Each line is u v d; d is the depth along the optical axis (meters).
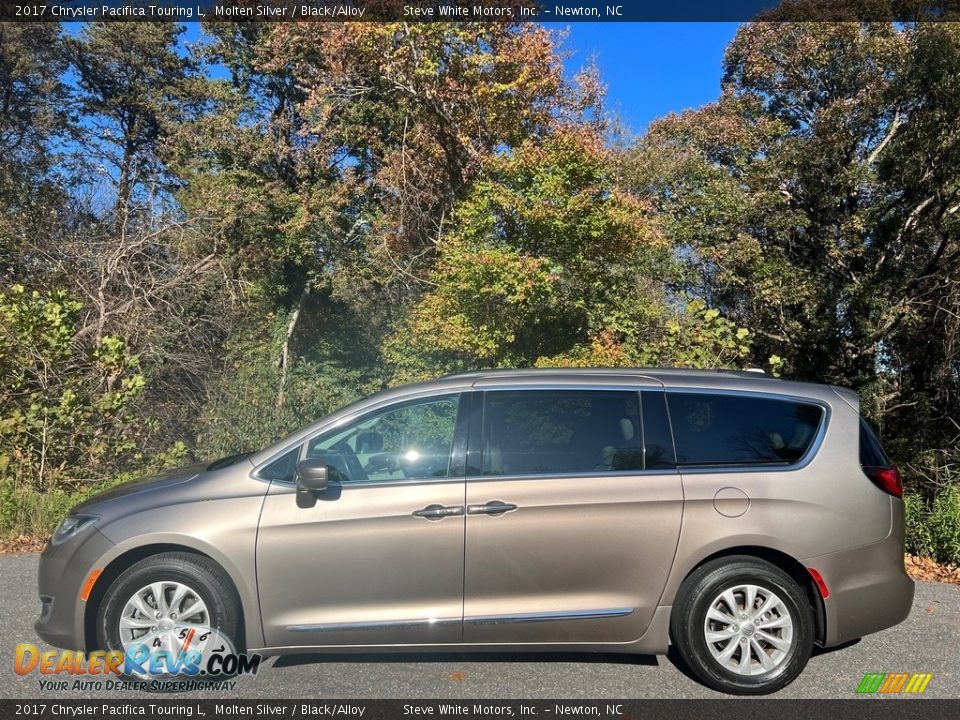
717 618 4.01
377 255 16.30
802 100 20.25
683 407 4.28
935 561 6.79
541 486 4.05
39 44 21.86
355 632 3.97
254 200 17.11
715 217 18.56
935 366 17.22
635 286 13.77
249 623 3.96
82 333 13.58
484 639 4.00
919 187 17.03
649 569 4.02
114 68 24.16
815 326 18.73
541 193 11.65
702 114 20.55
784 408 4.32
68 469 9.14
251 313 18.55
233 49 18.41
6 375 9.54
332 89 15.70
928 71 15.90
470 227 12.20
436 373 12.44
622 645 4.03
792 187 18.91
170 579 4.00
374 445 4.24
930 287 17.16
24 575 6.01
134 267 15.10
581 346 11.89
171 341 14.32
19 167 19.12
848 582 4.08
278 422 11.92
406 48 14.59
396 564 3.98
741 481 4.10
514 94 14.71
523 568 4.00
